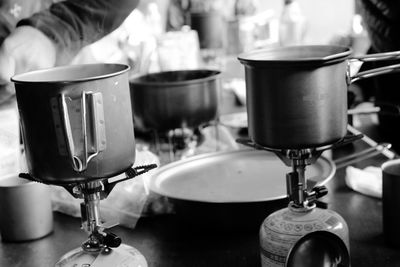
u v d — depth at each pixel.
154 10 2.61
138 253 0.83
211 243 0.99
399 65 0.83
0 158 1.16
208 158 1.20
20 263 0.98
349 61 0.79
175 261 0.94
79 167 0.71
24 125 0.74
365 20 1.48
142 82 1.37
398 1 1.36
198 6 3.12
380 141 1.52
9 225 1.05
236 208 0.96
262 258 0.84
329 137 0.77
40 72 0.80
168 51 2.02
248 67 0.78
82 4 1.24
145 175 1.10
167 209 1.11
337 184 1.20
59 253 1.01
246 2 3.08
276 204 0.96
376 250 0.93
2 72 1.15
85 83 0.70
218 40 2.66
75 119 0.70
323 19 4.53
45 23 1.22
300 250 0.77
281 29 2.44
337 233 0.81
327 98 0.75
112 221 0.86
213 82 1.34
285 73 0.74
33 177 0.77
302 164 0.82
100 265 0.78
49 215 1.08
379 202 1.10
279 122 0.76
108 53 1.67
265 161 1.18
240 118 1.71
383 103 1.14
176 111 1.31
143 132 1.62
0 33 1.31
